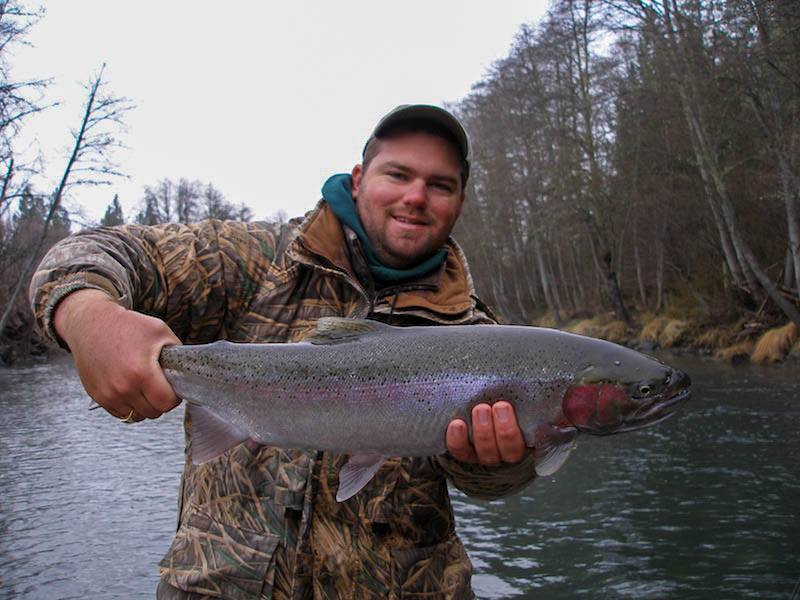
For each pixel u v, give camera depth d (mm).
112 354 623
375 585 796
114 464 3789
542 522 2682
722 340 7621
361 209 896
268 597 746
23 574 2262
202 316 844
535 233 12555
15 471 3664
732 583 2027
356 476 791
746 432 3861
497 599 2035
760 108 6516
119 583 2180
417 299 912
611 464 3480
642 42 8430
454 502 3047
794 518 2494
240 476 793
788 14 5395
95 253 697
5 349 10562
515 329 907
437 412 850
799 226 6613
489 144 14820
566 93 11383
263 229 906
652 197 9945
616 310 10648
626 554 2293
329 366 843
